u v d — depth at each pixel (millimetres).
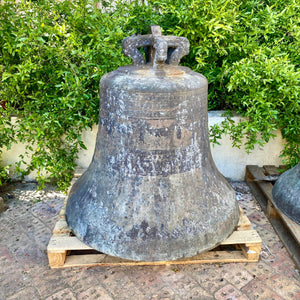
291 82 2338
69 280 1853
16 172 2803
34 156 2742
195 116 1663
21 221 2398
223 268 1936
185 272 1908
